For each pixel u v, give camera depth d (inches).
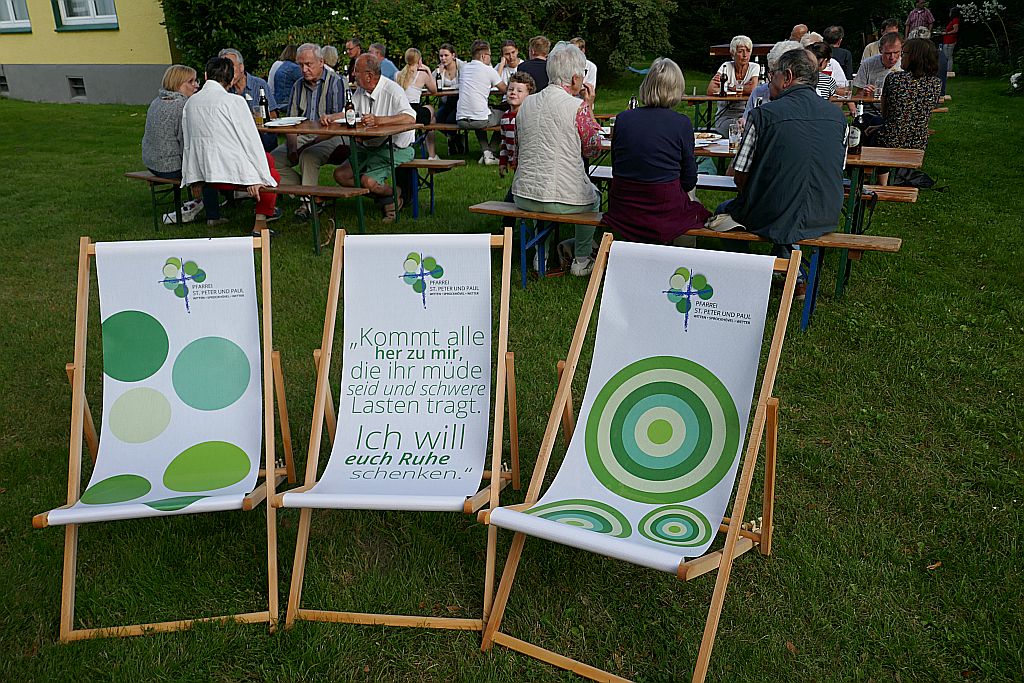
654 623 104.8
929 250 238.2
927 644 100.2
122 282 122.1
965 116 486.3
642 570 114.3
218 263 122.7
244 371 123.3
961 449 138.8
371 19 522.9
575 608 107.8
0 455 144.8
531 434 148.3
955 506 124.7
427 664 100.5
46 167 387.2
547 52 355.6
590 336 185.5
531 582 112.4
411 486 110.4
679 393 112.1
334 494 105.0
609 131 257.0
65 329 198.2
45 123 522.9
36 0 635.5
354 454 118.5
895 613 105.0
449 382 124.0
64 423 155.9
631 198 196.9
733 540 94.9
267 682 98.2
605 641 102.6
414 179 288.2
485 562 113.3
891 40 355.9
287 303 209.6
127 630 104.7
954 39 698.2
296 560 109.5
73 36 628.4
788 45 255.9
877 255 234.8
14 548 119.8
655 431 112.3
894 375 163.6
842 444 142.0
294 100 297.1
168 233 277.6
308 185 275.0
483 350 124.1
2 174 370.9
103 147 440.1
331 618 106.7
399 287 125.3
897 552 115.0
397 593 110.9
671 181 193.2
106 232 279.3
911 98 287.9
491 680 97.3
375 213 296.8
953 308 195.6
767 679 96.5
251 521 125.9
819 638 102.1
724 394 109.5
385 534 123.0
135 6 590.2
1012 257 229.3
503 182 347.9
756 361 108.0
